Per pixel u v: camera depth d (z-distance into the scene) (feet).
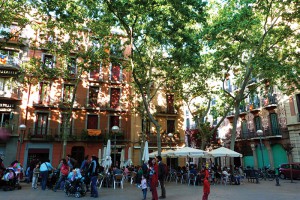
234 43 69.82
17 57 89.76
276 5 63.05
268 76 65.87
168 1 42.22
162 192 37.58
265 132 105.29
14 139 86.33
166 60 63.87
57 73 72.38
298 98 94.17
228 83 124.06
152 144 102.06
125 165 73.15
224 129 129.70
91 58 67.21
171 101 110.11
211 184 62.80
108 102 100.22
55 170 53.83
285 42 67.92
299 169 79.82
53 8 47.55
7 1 55.83
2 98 86.38
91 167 40.04
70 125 93.45
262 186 58.08
